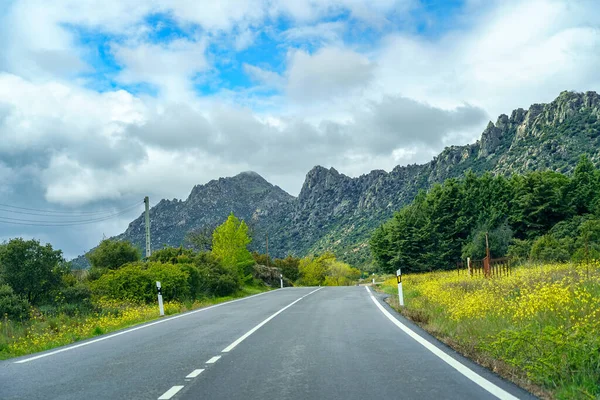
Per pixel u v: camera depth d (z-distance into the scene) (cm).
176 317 1756
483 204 6450
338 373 648
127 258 4475
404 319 1359
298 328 1206
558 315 877
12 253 2319
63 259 2473
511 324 916
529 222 5978
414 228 6378
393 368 675
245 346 926
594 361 592
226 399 521
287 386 577
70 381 656
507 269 2277
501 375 621
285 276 9406
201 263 3900
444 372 641
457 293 1600
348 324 1264
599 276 1412
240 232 4841
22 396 574
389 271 6862
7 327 1602
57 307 2212
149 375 673
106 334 1295
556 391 527
